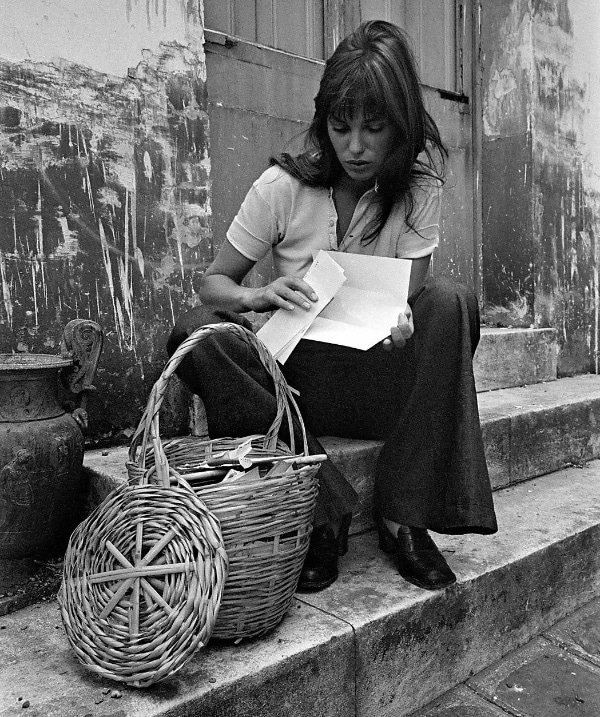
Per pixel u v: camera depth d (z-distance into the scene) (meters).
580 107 3.26
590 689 1.44
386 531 1.52
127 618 1.01
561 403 2.40
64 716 0.98
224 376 1.30
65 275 1.77
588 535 1.80
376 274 1.37
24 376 1.45
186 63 1.96
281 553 1.12
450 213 3.20
